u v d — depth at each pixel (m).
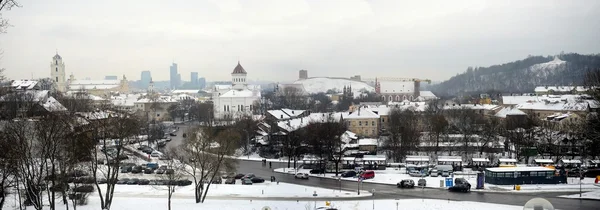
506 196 86.12
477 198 84.81
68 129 77.75
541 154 136.12
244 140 173.62
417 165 123.94
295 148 146.88
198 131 133.88
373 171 111.81
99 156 120.12
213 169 94.31
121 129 81.94
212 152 98.44
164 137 198.38
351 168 126.94
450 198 85.25
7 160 63.19
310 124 160.00
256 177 112.31
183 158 119.50
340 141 136.12
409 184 97.88
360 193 92.19
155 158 146.12
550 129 152.62
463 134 165.12
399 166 127.94
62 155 73.81
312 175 119.44
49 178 72.44
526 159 130.75
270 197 89.12
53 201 63.38
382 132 188.25
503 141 161.38
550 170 97.19
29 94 158.75
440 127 159.00
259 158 154.38
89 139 77.06
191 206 78.31
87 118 99.88
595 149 116.44
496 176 97.12
